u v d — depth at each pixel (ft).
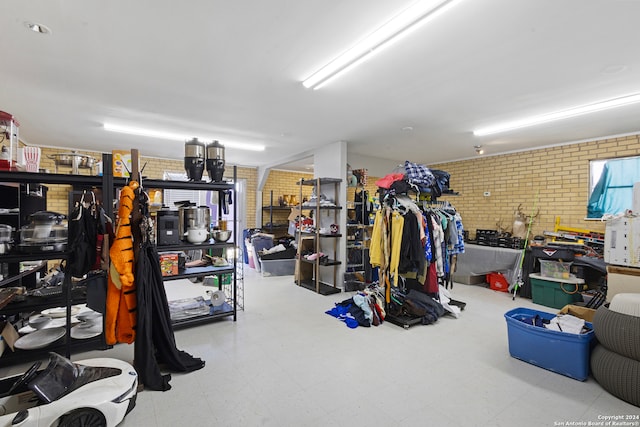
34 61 8.03
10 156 7.63
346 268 16.58
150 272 7.37
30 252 7.25
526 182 17.72
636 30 6.45
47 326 9.25
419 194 12.67
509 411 6.40
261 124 13.69
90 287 7.09
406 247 10.98
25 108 11.60
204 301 12.14
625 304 7.21
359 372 7.86
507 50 7.34
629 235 10.81
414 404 6.58
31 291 8.71
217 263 11.68
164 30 6.68
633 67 8.07
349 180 17.21
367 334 10.35
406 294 12.60
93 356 8.41
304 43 7.18
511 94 10.00
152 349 7.23
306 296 15.01
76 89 9.86
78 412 5.30
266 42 7.15
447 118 12.53
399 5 5.80
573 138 15.37
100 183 8.23
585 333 7.92
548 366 8.04
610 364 6.95
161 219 9.74
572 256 13.78
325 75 8.75
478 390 7.14
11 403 5.65
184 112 12.16
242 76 8.93
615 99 10.28
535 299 14.52
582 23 6.25
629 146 14.08
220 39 7.04
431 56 7.66
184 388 7.07
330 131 14.80
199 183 10.13
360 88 9.66
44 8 5.89
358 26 6.48
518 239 16.61
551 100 10.48
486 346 9.52
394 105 11.11
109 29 6.63
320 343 9.57
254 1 5.71
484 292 16.48
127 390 5.95
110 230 7.66
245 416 6.13
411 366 8.21
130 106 11.43
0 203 8.87
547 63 7.95
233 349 9.06
